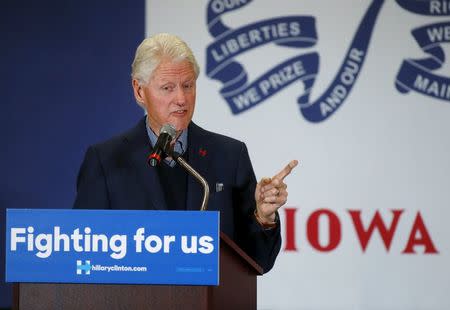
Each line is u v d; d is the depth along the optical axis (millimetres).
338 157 17172
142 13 17484
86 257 6715
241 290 7699
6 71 17609
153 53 9039
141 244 6672
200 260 6609
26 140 17578
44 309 6789
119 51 17531
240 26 17281
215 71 17250
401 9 17234
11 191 17562
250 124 17219
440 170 17141
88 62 17562
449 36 17172
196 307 6652
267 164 17203
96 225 6719
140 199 9094
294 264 17078
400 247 17078
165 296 6691
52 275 6734
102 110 17500
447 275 17031
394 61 17203
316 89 17203
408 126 17188
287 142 17188
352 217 17078
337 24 17234
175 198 9211
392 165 17156
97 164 9320
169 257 6637
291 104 17203
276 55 17250
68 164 17516
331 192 17125
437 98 17172
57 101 17562
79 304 6773
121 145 9414
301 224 17094
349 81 17203
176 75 9039
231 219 9172
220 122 17250
